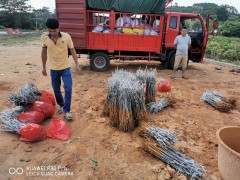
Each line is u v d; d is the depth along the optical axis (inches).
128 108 163.8
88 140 154.1
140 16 339.3
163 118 191.9
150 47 353.4
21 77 303.1
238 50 626.5
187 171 123.0
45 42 161.9
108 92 181.5
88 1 320.2
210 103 226.1
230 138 126.4
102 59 353.4
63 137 154.4
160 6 333.4
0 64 387.9
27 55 512.4
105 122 180.4
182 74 332.2
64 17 327.6
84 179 118.4
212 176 121.8
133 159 134.9
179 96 251.4
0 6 2474.2
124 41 344.5
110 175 121.6
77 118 185.9
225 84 311.3
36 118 165.6
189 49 376.2
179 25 355.6
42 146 145.5
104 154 139.1
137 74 208.7
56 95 185.9
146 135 147.6
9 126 158.1
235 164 104.0
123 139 156.5
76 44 337.7
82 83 288.5
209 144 154.4
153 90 208.4
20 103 174.2
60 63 167.9
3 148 141.8
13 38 1075.3
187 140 158.4
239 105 229.9
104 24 336.5
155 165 129.3
